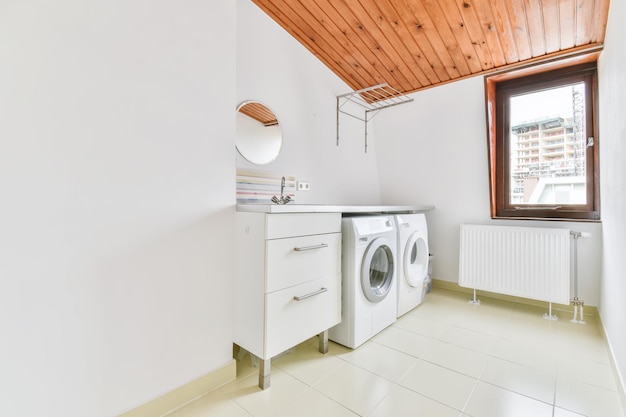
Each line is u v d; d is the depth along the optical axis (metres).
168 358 1.31
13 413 0.96
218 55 1.49
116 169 1.15
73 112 1.05
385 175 3.47
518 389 1.45
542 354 1.79
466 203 2.95
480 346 1.90
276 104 2.32
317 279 1.68
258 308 1.45
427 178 3.16
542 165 2.60
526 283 2.48
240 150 2.08
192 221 1.39
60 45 1.02
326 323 1.74
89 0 1.08
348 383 1.51
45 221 1.00
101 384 1.13
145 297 1.24
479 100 2.72
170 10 1.30
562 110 2.48
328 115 2.81
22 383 0.97
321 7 2.08
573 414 1.28
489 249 2.67
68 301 1.05
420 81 2.82
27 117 0.96
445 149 3.01
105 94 1.12
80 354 1.08
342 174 2.99
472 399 1.38
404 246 2.37
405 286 2.41
